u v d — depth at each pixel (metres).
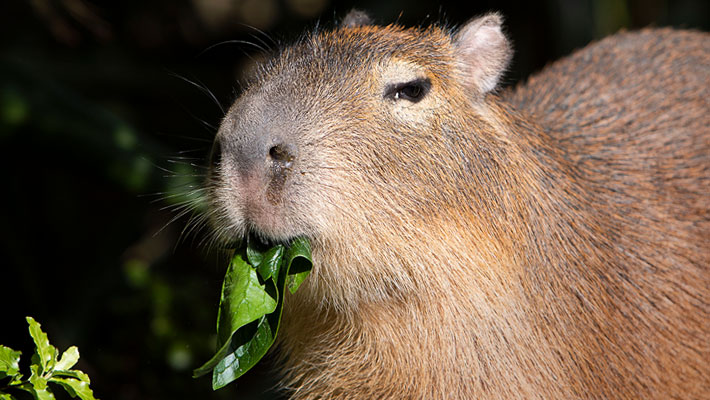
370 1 17.12
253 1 22.16
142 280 12.01
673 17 15.66
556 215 7.62
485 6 16.30
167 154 11.46
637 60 9.63
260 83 7.20
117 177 11.09
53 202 12.82
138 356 11.48
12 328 11.00
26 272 11.17
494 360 7.30
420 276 7.13
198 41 18.84
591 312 7.59
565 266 7.56
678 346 7.99
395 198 6.99
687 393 8.12
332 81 7.01
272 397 10.56
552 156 7.88
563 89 9.39
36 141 10.91
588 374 7.58
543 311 7.42
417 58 7.26
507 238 7.38
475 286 7.24
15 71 10.87
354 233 6.85
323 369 7.97
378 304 7.25
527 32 15.77
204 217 7.39
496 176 7.41
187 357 11.23
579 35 15.41
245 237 6.82
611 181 8.21
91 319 11.86
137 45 17.67
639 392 7.85
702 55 9.62
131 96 16.14
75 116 11.05
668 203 8.27
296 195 6.56
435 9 16.73
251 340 6.85
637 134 8.70
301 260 6.80
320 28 8.83
